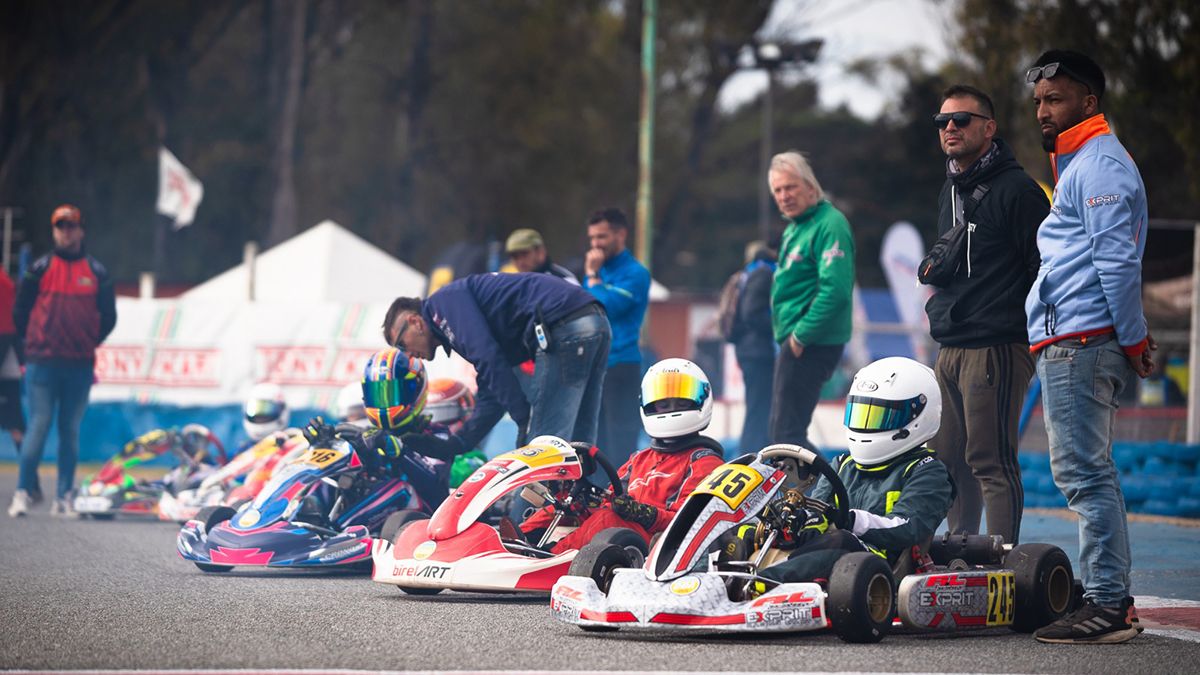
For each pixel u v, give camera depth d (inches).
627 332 1409.9
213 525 1173.7
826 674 665.6
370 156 6038.4
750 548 828.6
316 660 703.7
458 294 1114.7
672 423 1007.6
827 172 7726.4
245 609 905.5
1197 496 1626.5
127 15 4921.3
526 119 5812.0
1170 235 2436.0
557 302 1136.8
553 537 994.7
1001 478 946.7
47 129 5036.9
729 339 1512.1
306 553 1113.4
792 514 799.7
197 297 3006.9
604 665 690.2
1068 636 781.3
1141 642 786.2
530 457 979.9
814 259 1228.5
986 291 949.2
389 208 6038.4
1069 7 3171.8
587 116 5984.3
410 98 5826.8
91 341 1674.5
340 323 2372.0
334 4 5546.3
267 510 1143.6
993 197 945.5
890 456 863.1
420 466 1151.0
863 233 7514.8
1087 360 799.7
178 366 2458.2
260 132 5590.6
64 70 4840.1
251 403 1581.0
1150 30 3058.6
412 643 761.0
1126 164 799.7
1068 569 843.4
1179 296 2450.8
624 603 771.4
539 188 5999.0
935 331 973.8
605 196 6304.1
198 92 5590.6
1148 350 802.2
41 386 1659.7
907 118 7500.0
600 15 6333.7
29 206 5241.1
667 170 6683.1
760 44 4362.7
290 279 2942.9
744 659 709.9
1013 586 825.5
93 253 5610.2
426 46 5787.4
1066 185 812.6
